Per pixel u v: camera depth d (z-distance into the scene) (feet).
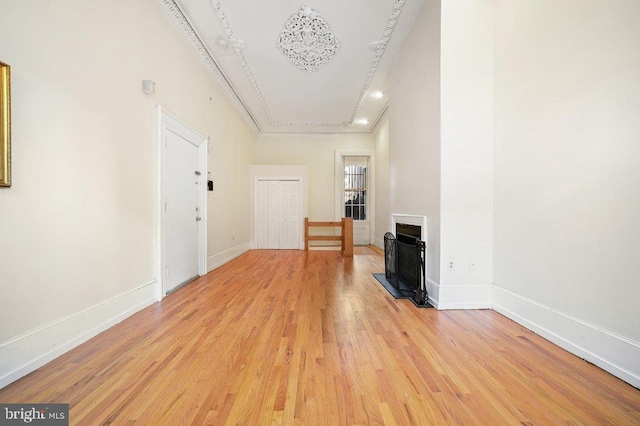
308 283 11.89
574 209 5.99
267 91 16.65
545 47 6.72
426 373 5.16
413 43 10.64
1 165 4.69
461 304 8.72
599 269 5.45
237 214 19.45
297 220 23.71
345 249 19.69
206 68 13.41
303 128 24.17
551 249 6.57
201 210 13.23
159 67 9.50
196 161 12.64
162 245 9.50
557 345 6.30
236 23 10.69
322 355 5.81
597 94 5.49
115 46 7.42
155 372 5.16
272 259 18.17
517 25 7.61
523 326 7.36
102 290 6.98
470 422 3.93
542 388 4.73
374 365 5.42
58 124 5.78
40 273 5.40
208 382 4.86
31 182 5.24
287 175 23.57
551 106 6.56
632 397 4.50
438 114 8.71
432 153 9.14
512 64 7.81
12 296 4.91
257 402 4.34
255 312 8.36
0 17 4.71
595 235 5.53
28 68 5.17
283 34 11.34
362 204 26.43
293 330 7.06
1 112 4.66
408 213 11.18
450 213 8.66
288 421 3.94
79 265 6.30
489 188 8.69
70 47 6.05
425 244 9.41
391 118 13.41
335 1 9.61
